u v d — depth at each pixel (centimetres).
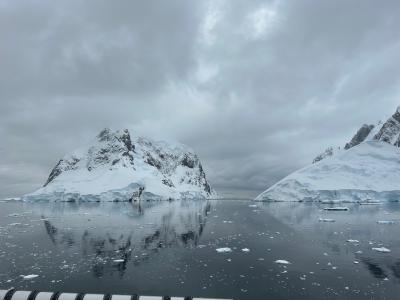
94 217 9531
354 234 6178
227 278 3584
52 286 3347
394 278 3562
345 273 3731
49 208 13462
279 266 4016
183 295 3111
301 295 3111
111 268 3953
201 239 5775
